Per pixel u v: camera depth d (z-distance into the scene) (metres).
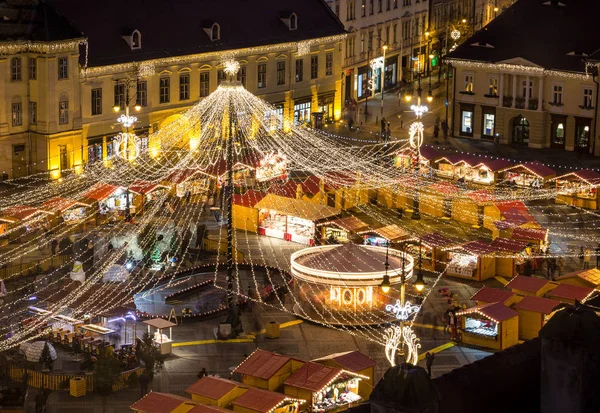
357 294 78.12
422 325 77.00
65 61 110.00
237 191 110.75
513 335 72.75
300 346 73.62
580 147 125.75
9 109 108.94
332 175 109.62
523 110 129.00
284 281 85.50
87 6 115.38
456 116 134.50
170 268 88.88
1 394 62.06
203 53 123.12
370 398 18.88
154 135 119.44
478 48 132.38
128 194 99.31
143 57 117.44
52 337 71.88
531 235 90.56
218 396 55.91
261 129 125.75
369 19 150.62
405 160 117.94
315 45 136.62
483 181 114.31
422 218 104.06
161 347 70.56
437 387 20.36
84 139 113.31
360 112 144.00
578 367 20.52
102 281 82.75
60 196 102.69
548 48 128.38
